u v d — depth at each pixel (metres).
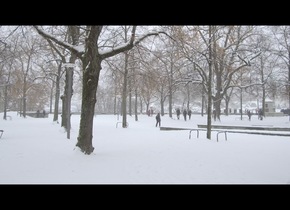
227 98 54.31
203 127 29.80
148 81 26.33
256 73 43.50
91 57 11.34
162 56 17.19
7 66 38.28
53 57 28.14
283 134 20.64
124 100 27.08
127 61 25.05
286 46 36.31
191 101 68.75
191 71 33.84
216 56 18.31
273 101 55.53
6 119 39.22
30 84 45.12
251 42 31.62
